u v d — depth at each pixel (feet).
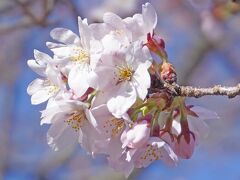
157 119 1.40
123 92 1.38
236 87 1.42
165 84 1.41
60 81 1.42
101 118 1.40
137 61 1.38
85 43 1.44
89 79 1.37
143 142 1.37
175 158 1.36
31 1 2.69
